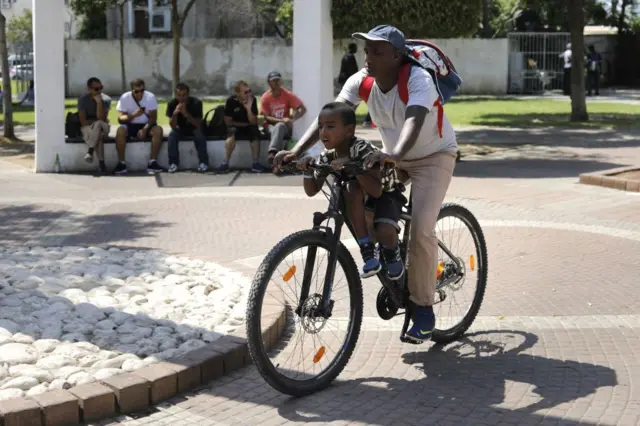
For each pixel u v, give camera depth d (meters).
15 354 4.95
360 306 5.06
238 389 4.92
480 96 32.91
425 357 5.42
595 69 32.47
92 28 34.69
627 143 17.00
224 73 32.97
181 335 5.39
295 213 10.06
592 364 5.21
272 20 33.28
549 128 20.14
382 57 4.75
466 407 4.61
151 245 8.48
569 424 4.36
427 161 5.11
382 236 4.88
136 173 13.43
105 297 6.11
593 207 10.22
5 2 40.97
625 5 38.84
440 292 5.57
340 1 13.56
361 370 5.22
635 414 4.45
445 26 13.40
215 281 6.73
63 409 4.35
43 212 10.21
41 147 13.45
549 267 7.55
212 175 13.19
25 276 6.62
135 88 13.52
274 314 5.55
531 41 34.72
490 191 11.31
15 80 31.30
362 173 4.66
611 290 6.81
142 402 4.63
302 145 4.96
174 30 19.28
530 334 5.81
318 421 4.48
